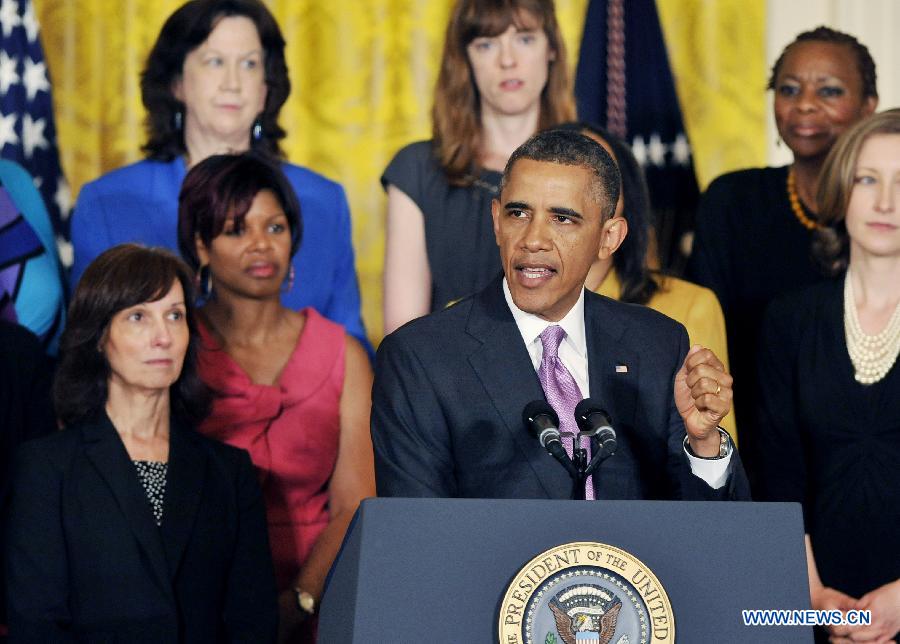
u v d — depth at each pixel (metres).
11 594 12.23
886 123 15.08
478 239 17.39
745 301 17.64
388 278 17.61
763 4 20.12
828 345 14.86
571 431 10.29
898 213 14.79
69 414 13.20
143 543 12.51
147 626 12.28
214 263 15.95
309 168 19.86
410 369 10.48
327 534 15.48
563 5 20.09
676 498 10.52
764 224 17.73
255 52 18.12
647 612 7.72
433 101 17.81
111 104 19.62
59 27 19.61
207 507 13.03
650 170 20.03
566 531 7.93
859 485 14.40
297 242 16.39
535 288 10.17
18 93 19.36
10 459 14.34
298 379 15.87
